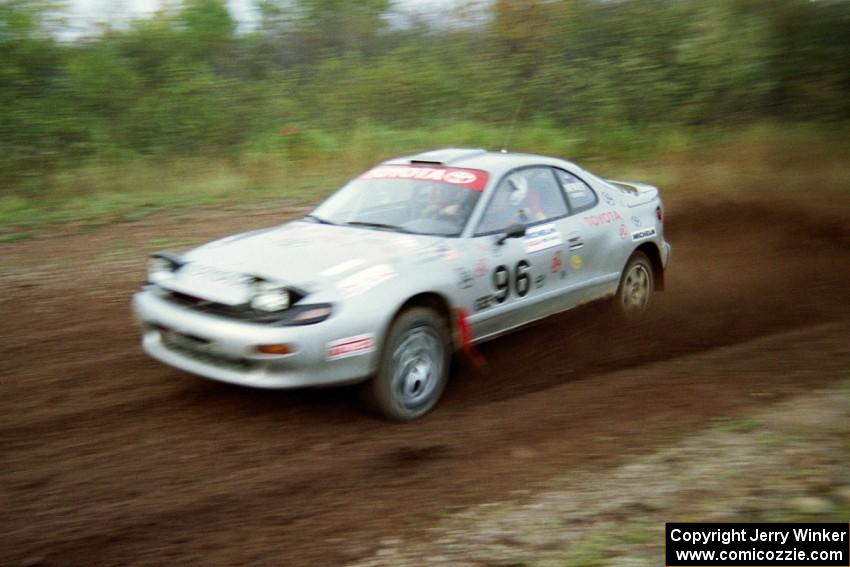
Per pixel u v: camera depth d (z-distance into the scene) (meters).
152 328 5.07
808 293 8.34
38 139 14.25
